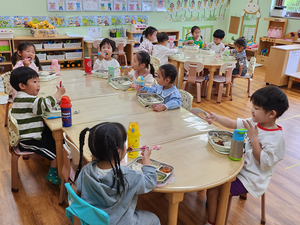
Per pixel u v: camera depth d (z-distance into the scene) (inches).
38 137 80.6
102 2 223.6
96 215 42.4
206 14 281.6
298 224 75.7
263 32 267.9
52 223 72.2
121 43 212.8
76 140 65.2
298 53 195.0
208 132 69.0
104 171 46.3
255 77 222.7
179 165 57.1
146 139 67.0
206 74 191.5
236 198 85.3
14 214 74.7
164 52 172.4
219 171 55.7
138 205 81.0
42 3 201.8
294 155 111.7
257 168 62.5
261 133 62.0
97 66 133.4
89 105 87.0
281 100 58.0
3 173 91.7
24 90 79.7
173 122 77.4
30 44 116.5
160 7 251.6
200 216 77.4
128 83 106.1
